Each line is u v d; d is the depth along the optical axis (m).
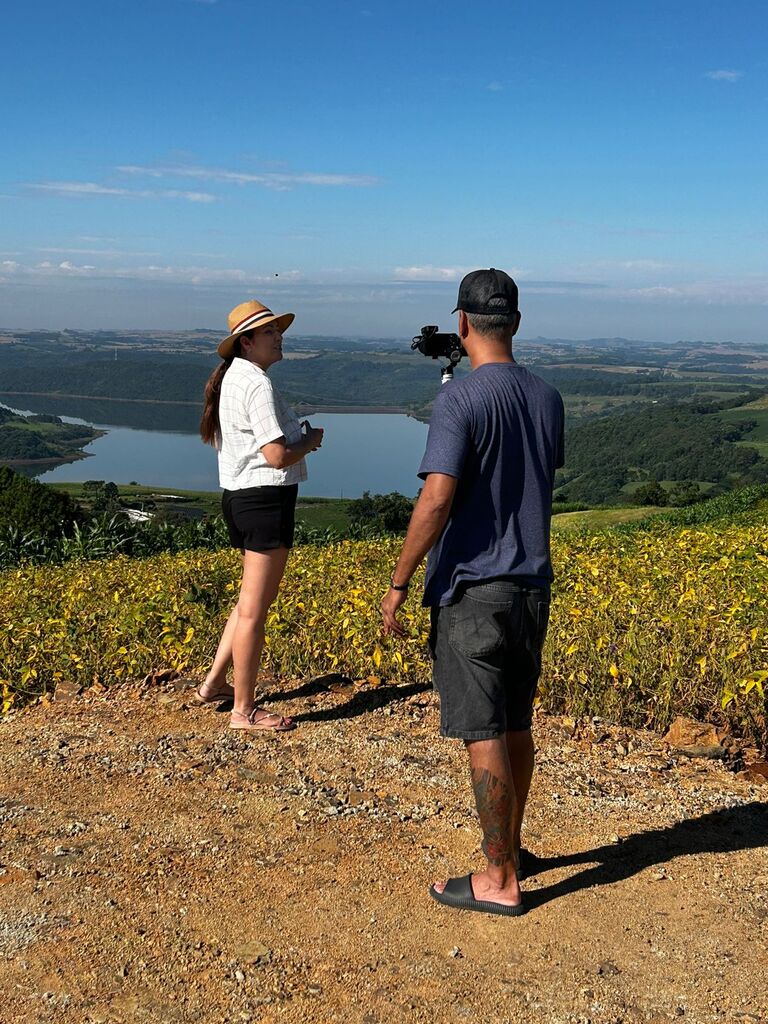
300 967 2.53
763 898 2.82
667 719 4.44
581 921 2.72
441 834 3.33
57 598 7.59
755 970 2.46
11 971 2.53
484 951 2.59
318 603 5.98
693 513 24.73
